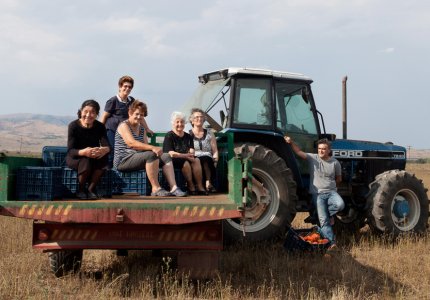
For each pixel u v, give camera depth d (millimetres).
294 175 8078
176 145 6676
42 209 4793
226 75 8008
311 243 6918
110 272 6078
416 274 6051
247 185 4891
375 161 9320
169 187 6543
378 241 8070
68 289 5270
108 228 5047
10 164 5090
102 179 5750
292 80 8180
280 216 7457
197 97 8492
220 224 5117
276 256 6734
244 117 7902
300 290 5344
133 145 6098
